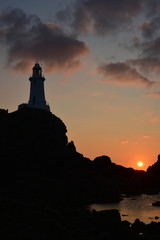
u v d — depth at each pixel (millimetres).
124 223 58406
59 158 118062
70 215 56406
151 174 166500
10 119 123188
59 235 42781
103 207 91812
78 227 49938
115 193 112812
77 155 133625
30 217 46906
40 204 55125
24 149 114688
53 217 48812
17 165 104062
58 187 96000
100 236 48781
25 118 125000
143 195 137375
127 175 151000
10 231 41125
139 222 58031
